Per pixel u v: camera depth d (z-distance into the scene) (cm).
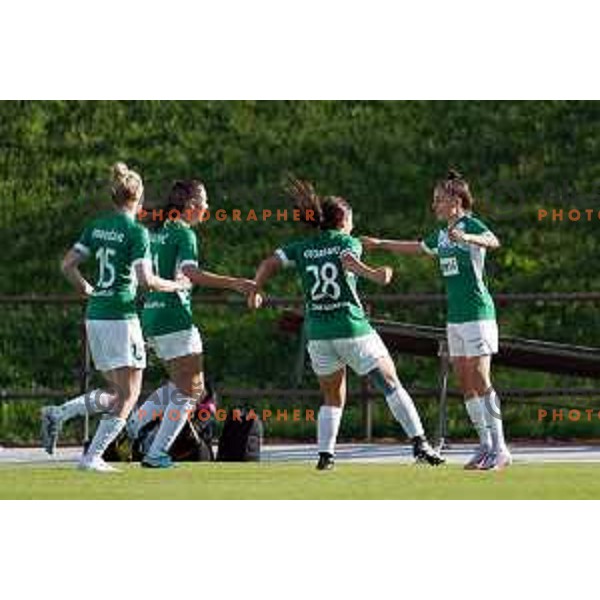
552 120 10719
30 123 10775
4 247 9894
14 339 9344
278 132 10662
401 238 9781
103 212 10069
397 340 7050
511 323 9338
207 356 9175
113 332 5688
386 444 7938
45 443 6812
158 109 10875
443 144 10531
